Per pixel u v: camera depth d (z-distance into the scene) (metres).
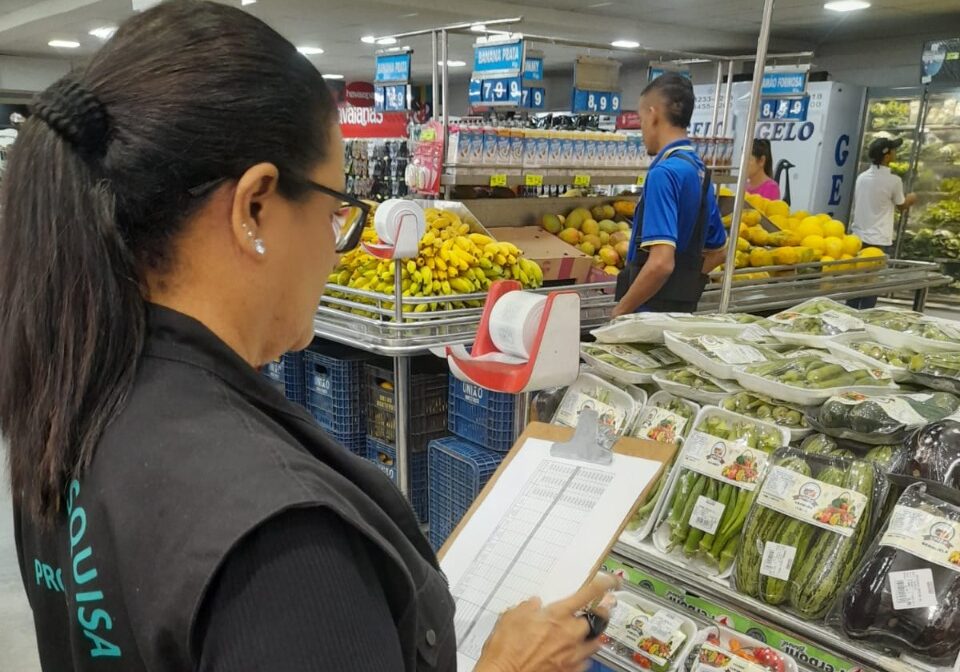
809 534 1.24
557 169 3.76
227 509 0.51
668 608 1.42
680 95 3.01
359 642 0.52
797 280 3.59
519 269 3.02
